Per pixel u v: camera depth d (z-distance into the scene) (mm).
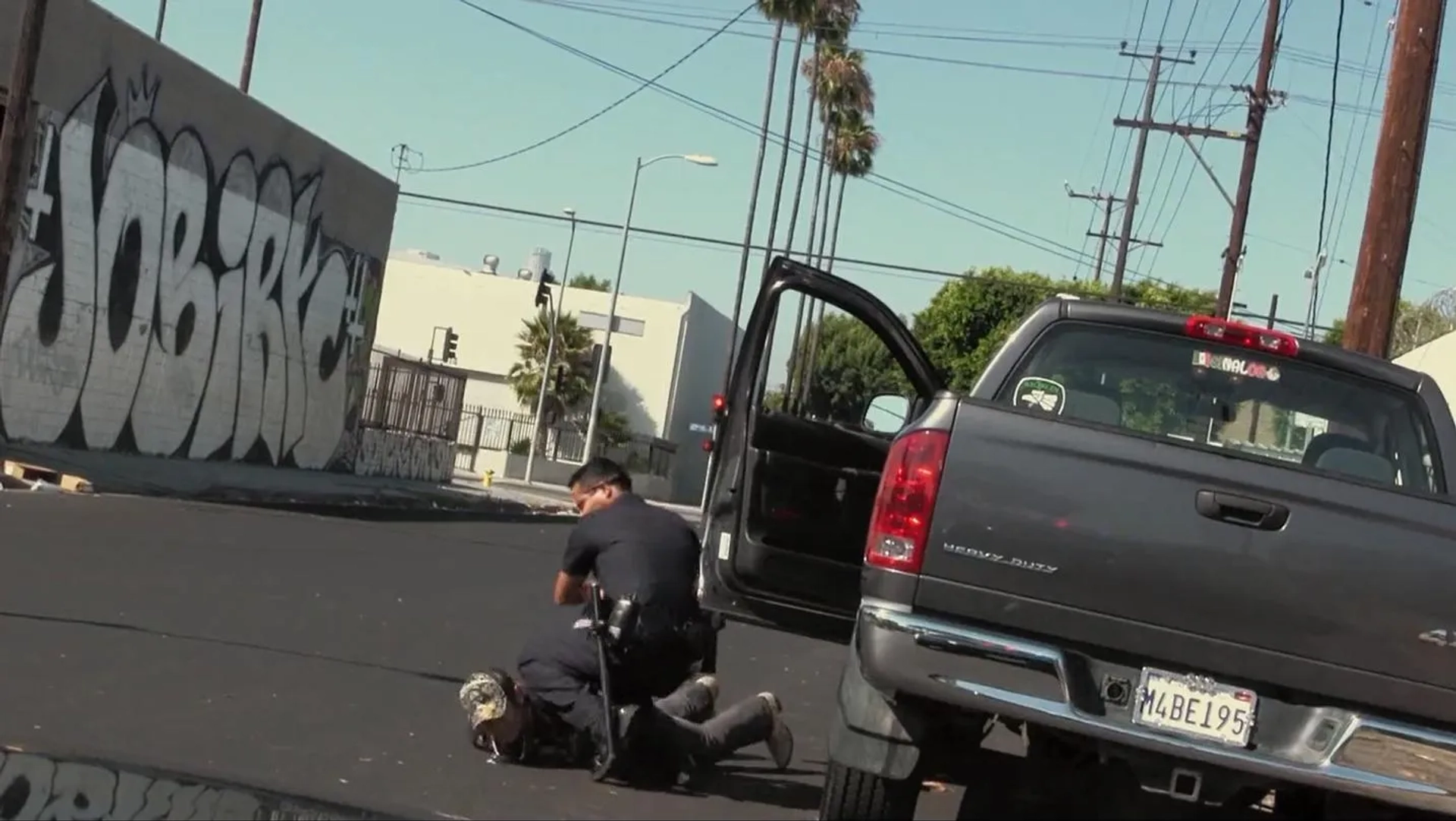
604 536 6820
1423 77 10852
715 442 7047
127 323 21812
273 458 27375
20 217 18719
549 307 53250
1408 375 5953
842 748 5320
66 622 8883
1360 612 5055
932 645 5070
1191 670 5113
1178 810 6953
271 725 7020
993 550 5121
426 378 35000
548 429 57125
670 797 6680
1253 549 5074
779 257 6750
